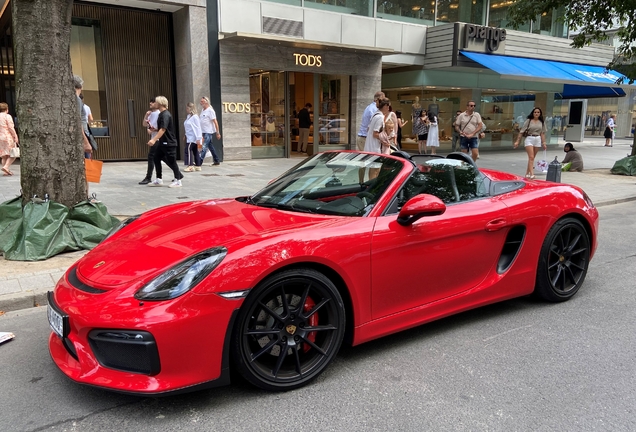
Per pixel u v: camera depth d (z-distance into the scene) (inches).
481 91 806.5
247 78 546.9
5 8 493.0
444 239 130.3
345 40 621.9
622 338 139.0
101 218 215.0
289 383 108.3
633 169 513.0
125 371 94.7
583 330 144.2
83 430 94.3
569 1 494.0
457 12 750.5
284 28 564.1
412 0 695.1
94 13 493.7
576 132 1162.0
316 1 593.6
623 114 1334.9
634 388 112.3
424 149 648.4
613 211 346.0
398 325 125.8
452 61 684.1
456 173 149.6
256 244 103.1
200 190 350.9
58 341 110.7
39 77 198.5
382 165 142.0
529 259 153.1
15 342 135.0
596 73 824.3
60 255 201.2
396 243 120.5
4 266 187.3
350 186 137.0
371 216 122.0
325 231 112.3
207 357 96.3
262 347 106.9
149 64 530.6
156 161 367.9
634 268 208.8
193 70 510.9
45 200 203.9
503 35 724.0
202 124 484.7
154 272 100.9
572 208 160.9
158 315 91.8
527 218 149.6
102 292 99.1
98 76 507.5
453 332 142.1
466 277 138.9
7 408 101.8
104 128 517.3
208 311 95.0
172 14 531.2
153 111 384.2
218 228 115.6
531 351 130.2
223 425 96.0
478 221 137.5
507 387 112.0
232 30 527.5
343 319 113.6
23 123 201.9
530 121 454.9
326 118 624.7
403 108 788.6
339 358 125.5
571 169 546.6
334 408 102.7
